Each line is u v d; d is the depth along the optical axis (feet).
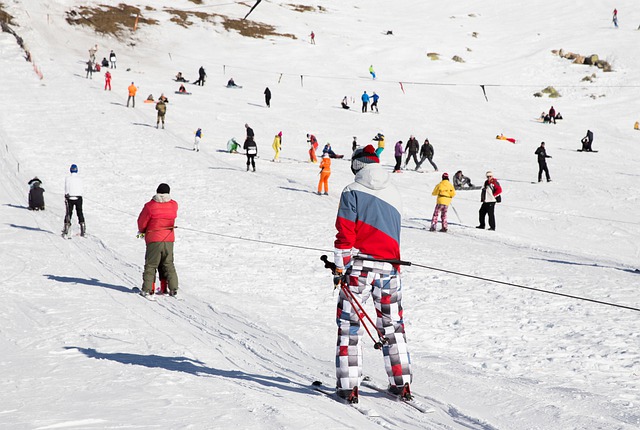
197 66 286.25
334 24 386.11
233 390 24.45
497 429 22.38
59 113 179.73
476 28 393.09
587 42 347.15
